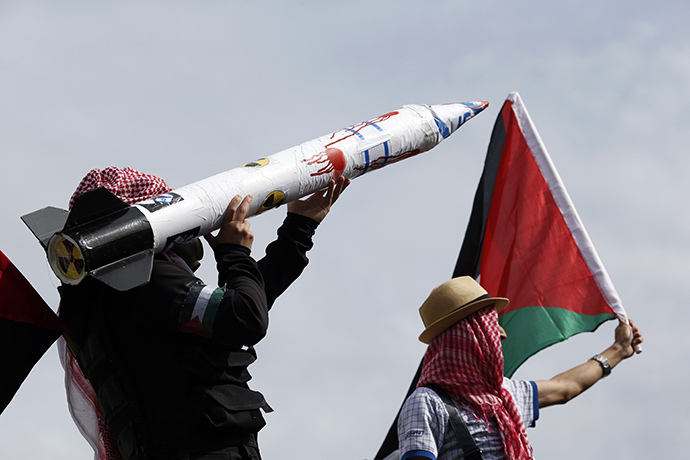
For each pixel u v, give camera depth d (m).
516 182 7.95
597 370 6.03
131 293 3.69
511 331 7.57
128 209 3.72
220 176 4.14
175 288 3.62
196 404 3.59
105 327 3.76
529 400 5.55
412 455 4.72
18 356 4.16
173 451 3.54
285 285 4.02
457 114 5.29
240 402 3.70
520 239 7.79
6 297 4.16
